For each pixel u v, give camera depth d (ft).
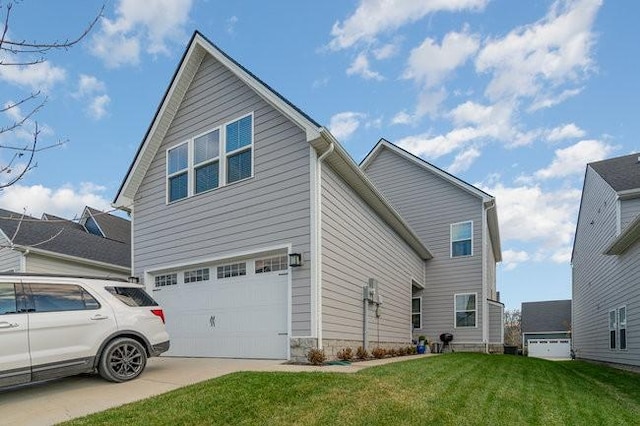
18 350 17.40
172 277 36.04
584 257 65.77
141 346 21.29
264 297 29.66
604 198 50.52
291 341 27.40
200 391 17.40
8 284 18.22
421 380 21.08
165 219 36.88
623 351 42.83
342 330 30.45
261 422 14.19
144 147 37.99
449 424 14.40
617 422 16.44
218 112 34.81
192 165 35.81
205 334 32.63
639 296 37.86
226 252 31.99
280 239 29.14
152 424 14.07
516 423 15.02
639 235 36.78
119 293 21.62
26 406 16.58
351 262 33.17
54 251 47.88
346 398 16.48
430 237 60.44
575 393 22.68
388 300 42.06
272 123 31.07
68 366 18.70
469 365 30.55
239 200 31.94
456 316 57.00
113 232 68.59
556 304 122.52
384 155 65.92
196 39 35.19
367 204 37.93
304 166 28.84
